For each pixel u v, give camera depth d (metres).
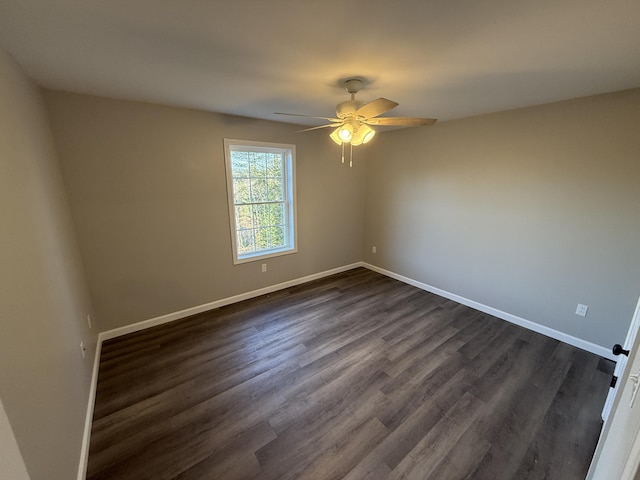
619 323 2.48
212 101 2.60
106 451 1.66
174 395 2.09
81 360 1.90
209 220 3.23
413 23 1.27
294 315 3.31
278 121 3.51
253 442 1.72
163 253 2.99
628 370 1.15
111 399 2.05
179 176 2.95
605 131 2.36
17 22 1.23
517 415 1.93
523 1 1.10
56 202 1.99
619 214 2.37
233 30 1.34
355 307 3.53
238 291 3.64
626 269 2.39
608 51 1.54
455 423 1.86
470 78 1.99
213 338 2.83
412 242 4.16
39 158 1.76
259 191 3.69
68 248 2.09
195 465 1.58
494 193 3.15
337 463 1.60
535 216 2.87
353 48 1.53
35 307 1.24
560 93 2.33
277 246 4.01
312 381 2.24
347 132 2.01
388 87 2.19
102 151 2.50
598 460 1.24
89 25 1.28
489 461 1.62
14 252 1.11
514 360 2.52
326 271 4.59
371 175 4.61
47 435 1.16
